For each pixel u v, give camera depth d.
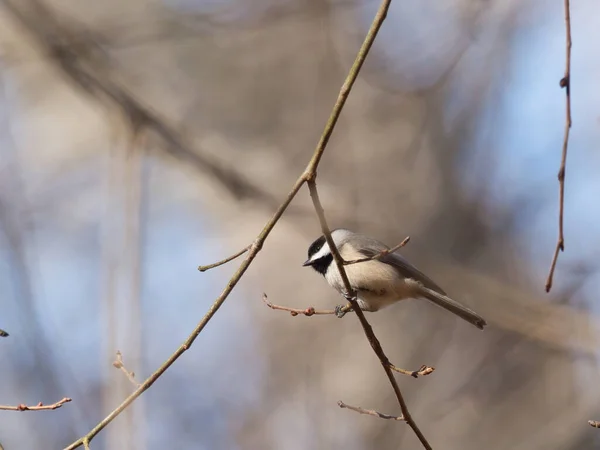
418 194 13.91
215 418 13.84
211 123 15.07
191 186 15.05
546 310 11.55
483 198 13.93
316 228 12.47
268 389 13.70
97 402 11.94
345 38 13.77
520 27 13.34
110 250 8.52
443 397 12.72
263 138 14.91
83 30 10.37
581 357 11.41
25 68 14.05
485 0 13.00
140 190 9.05
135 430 7.69
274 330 14.02
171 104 14.94
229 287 5.31
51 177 14.68
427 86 13.98
